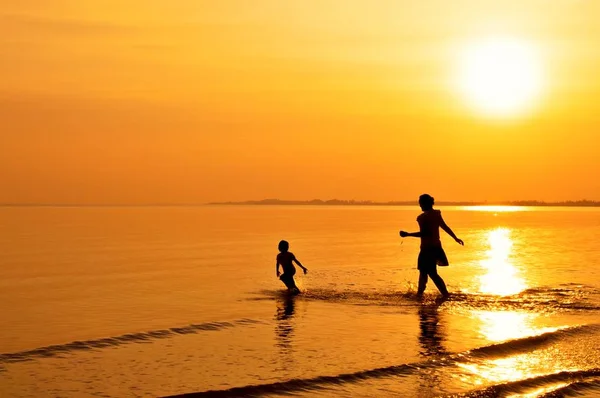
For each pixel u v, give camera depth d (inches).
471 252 1355.8
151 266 1055.0
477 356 422.6
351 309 587.8
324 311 579.8
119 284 819.4
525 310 577.9
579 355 429.4
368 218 4660.4
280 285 789.9
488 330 492.7
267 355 422.3
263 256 1253.1
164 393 345.4
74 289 773.9
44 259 1198.3
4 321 555.2
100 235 2113.7
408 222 3661.4
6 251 1401.3
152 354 426.3
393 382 369.4
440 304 612.1
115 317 573.3
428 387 361.7
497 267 999.0
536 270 950.4
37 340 474.6
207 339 469.1
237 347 444.5
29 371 385.7
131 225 3058.6
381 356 420.2
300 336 477.1
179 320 552.4
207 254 1306.6
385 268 976.3
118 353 429.4
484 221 4015.8
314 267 994.7
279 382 364.5
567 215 6166.3
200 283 821.2
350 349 437.7
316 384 364.2
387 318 542.0
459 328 501.0
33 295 724.0
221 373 382.3
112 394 344.2
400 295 671.1
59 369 390.6
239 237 1985.7
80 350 437.7
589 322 522.9
